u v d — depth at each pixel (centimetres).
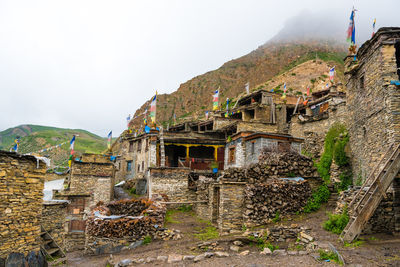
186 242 1309
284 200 1446
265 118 3741
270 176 1568
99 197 2473
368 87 1495
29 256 972
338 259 890
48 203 1457
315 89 8350
